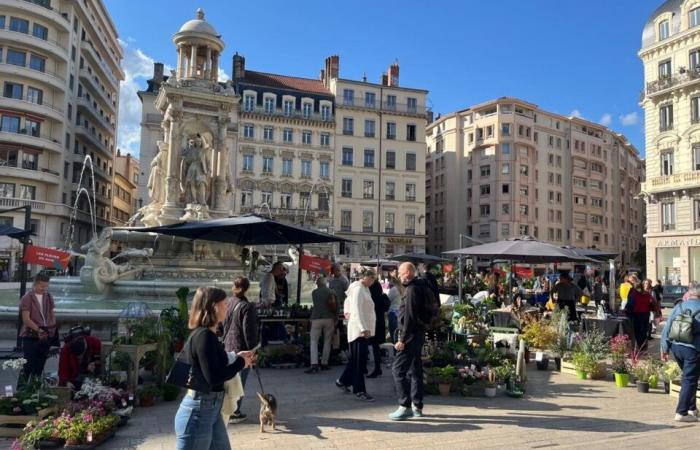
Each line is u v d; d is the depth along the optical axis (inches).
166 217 706.8
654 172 1617.9
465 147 2898.6
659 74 1620.3
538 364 423.5
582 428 260.2
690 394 275.6
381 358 450.0
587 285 1035.3
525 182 2711.6
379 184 2418.8
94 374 281.6
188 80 762.8
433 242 3083.2
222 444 166.1
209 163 792.3
